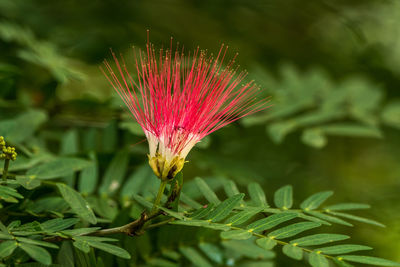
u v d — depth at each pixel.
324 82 6.94
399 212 6.54
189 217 2.93
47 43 5.99
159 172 2.95
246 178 5.64
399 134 8.16
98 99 5.02
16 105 4.95
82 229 2.77
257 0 8.09
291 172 6.84
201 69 3.13
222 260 4.26
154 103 3.09
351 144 8.14
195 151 5.79
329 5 8.47
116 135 4.93
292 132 7.15
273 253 4.34
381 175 7.88
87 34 6.68
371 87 7.02
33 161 3.88
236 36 8.12
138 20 7.46
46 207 3.35
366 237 6.23
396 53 9.01
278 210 3.20
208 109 3.12
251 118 5.87
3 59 6.19
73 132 4.72
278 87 6.71
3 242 2.43
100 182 4.28
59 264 3.11
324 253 2.71
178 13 7.95
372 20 9.11
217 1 7.89
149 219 2.85
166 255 4.05
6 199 2.66
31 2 7.03
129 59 6.67
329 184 7.06
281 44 8.66
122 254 2.63
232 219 2.86
